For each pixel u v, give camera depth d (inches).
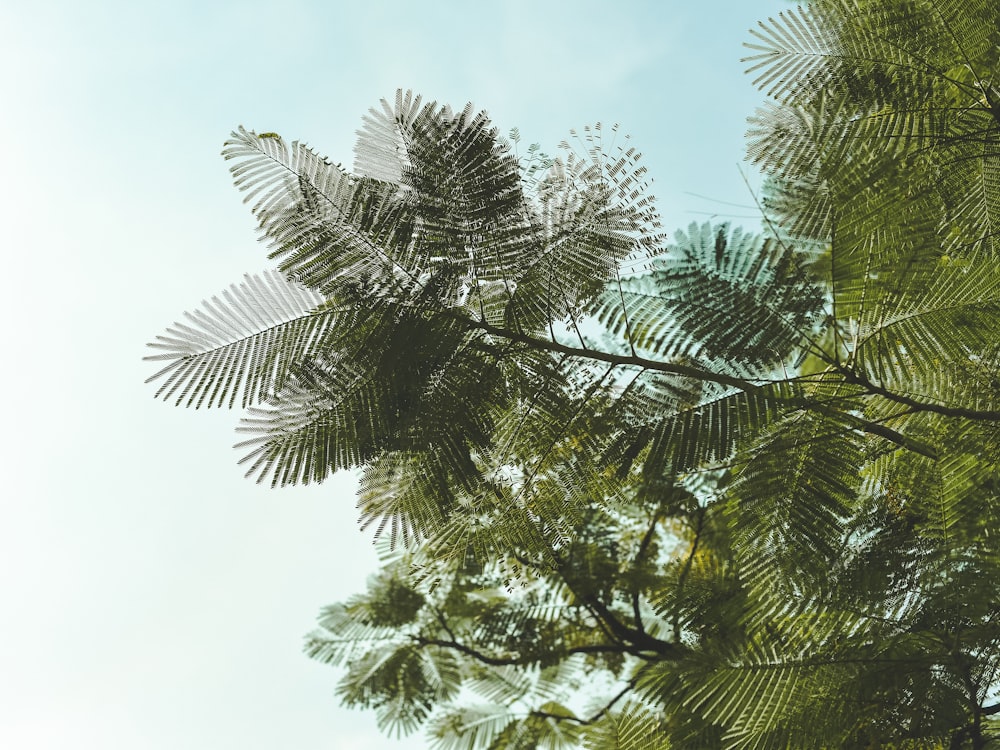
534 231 103.9
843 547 95.1
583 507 110.0
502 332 104.1
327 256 100.4
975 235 109.3
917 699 84.6
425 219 101.9
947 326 93.2
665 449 100.9
